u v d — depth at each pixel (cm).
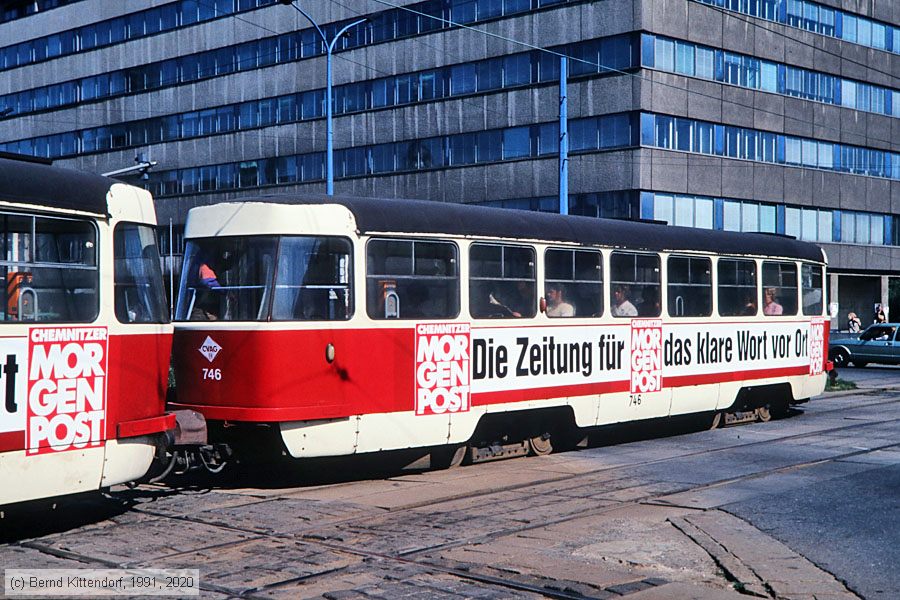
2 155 861
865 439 1516
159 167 5391
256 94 5006
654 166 4041
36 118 5934
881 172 5238
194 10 5222
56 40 5822
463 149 4419
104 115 5616
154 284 953
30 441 812
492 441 1327
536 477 1180
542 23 4206
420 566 770
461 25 4397
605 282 1430
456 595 693
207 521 939
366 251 1144
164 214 5381
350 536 873
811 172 4819
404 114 4578
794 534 873
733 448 1433
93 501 1043
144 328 930
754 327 1723
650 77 4016
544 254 1338
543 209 4209
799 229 4775
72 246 862
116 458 890
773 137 4616
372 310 1145
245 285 1112
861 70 5075
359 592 700
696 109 4209
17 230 816
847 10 4988
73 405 849
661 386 1520
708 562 784
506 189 4306
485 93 4350
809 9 4781
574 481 1152
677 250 1557
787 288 1812
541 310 1328
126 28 5500
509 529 898
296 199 1133
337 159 4794
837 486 1106
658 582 725
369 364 1139
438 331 1204
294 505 1016
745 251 1700
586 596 691
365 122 4694
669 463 1290
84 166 5706
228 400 1101
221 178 5153
